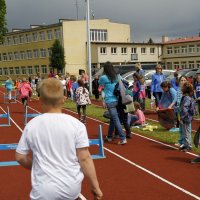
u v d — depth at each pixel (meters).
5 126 15.49
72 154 3.24
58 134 3.24
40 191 3.13
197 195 6.58
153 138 11.80
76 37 71.12
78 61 71.25
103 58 69.00
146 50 73.81
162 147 10.49
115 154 9.74
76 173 3.22
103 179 7.60
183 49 73.19
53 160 3.20
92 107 21.92
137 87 17.48
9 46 89.12
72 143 3.24
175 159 9.10
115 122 10.80
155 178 7.61
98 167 8.52
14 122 16.73
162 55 76.62
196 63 71.44
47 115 3.32
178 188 6.96
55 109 3.37
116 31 76.12
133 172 8.06
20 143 3.34
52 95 3.33
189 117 9.66
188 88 9.61
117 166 8.57
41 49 79.00
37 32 79.31
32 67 82.62
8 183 7.46
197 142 8.53
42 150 3.22
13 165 8.73
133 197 6.53
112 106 10.73
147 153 9.80
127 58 71.25
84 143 3.28
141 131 12.97
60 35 71.81
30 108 23.80
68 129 3.25
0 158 9.62
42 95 3.36
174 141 11.14
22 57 85.50
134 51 72.31
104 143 11.19
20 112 21.36
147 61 74.00
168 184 7.20
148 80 27.08
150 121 15.33
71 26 71.06
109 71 10.63
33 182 3.21
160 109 12.86
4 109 23.52
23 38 84.19
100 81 10.79
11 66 89.69
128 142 11.26
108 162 8.94
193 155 9.47
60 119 3.29
